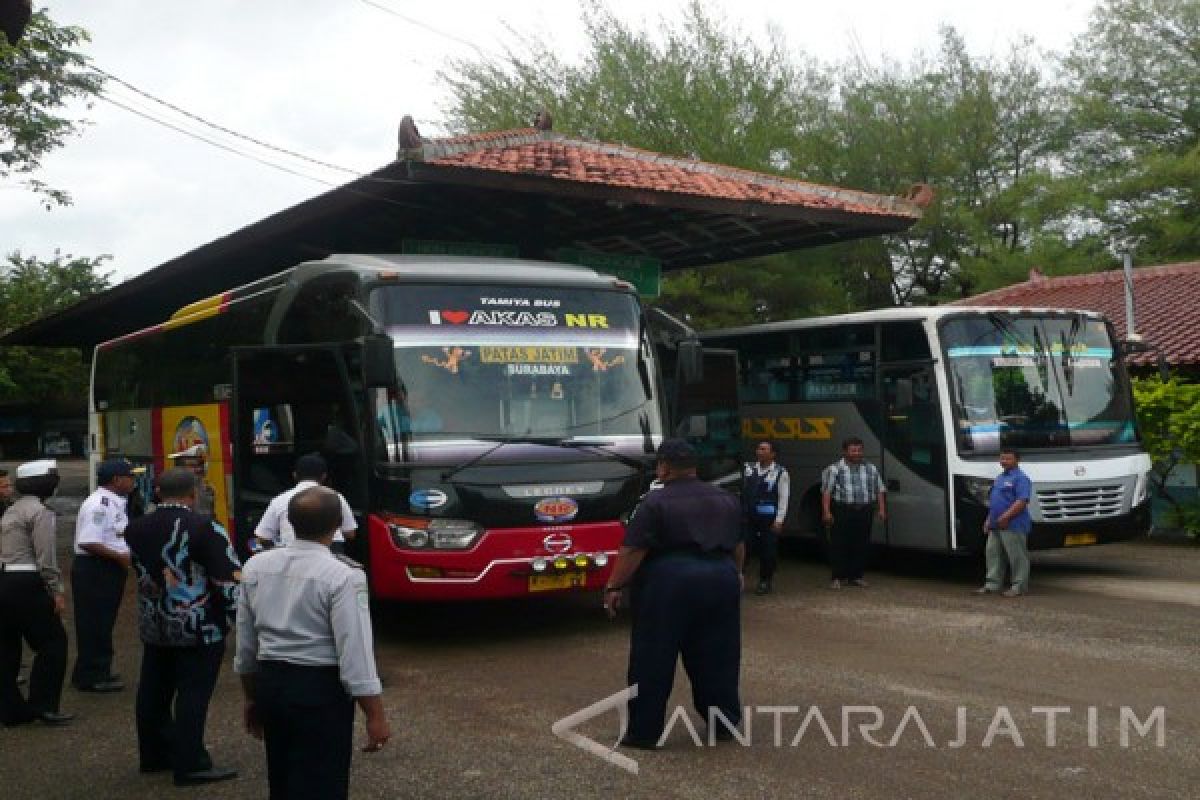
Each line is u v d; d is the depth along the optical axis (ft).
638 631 21.98
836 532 41.86
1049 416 42.65
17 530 24.88
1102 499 42.45
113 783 20.99
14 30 51.49
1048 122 124.26
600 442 33.17
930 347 42.45
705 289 90.79
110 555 27.91
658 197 46.93
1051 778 19.69
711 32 99.04
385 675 29.12
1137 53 123.54
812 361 48.44
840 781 19.72
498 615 37.17
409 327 32.09
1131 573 44.68
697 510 21.83
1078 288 82.33
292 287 36.11
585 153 51.67
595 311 34.53
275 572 15.19
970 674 27.45
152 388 49.21
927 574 45.24
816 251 97.35
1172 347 60.44
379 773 20.93
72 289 168.96
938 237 119.14
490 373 32.55
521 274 34.17
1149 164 109.91
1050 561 48.32
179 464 30.91
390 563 30.81
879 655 29.81
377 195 44.98
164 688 21.39
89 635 27.78
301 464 26.76
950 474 41.45
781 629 33.81
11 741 23.81
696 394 46.70
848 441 42.19
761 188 52.80
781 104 101.14
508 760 21.49
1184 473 56.65
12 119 55.93
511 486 31.50
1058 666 28.22
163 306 73.46
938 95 123.44
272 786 15.52
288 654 14.96
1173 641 31.14
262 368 36.52
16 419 200.23
